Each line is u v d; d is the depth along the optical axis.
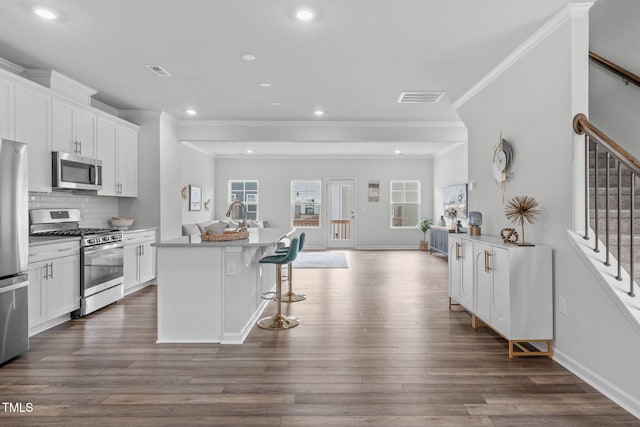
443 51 3.37
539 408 2.17
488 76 3.93
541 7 2.63
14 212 2.85
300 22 2.86
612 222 2.90
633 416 2.09
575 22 2.62
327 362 2.81
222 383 2.48
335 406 2.19
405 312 4.14
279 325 3.61
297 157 10.07
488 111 4.11
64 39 3.16
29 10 2.68
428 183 10.06
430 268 7.00
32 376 2.58
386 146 8.41
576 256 2.61
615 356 2.26
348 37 3.11
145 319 3.88
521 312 2.85
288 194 10.08
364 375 2.59
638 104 3.04
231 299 3.21
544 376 2.58
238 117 5.89
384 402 2.24
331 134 6.20
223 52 3.42
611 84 3.29
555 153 2.86
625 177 3.16
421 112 5.56
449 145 8.18
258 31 3.00
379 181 10.13
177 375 2.59
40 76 3.86
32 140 3.53
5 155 2.78
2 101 3.18
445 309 4.26
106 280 4.25
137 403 2.22
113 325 3.69
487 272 3.21
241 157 10.04
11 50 3.38
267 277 4.80
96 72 3.93
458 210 7.84
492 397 2.30
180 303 3.24
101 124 4.62
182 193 7.66
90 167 4.25
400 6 2.61
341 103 5.09
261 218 10.07
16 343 2.84
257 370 2.67
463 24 2.88
